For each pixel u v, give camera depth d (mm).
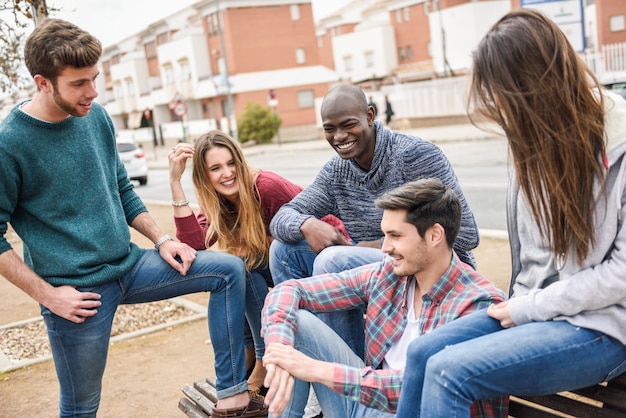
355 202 3188
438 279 2293
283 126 39562
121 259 2910
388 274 2492
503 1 33406
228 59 39656
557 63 1843
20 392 4211
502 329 2092
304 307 2596
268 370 2303
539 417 2277
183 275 2961
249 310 3463
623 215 1900
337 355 2500
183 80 44031
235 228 3434
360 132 2941
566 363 1930
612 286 1878
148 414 3738
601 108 1878
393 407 2273
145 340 5035
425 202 2199
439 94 26859
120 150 18547
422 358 2047
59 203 2729
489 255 6449
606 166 1875
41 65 2492
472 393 1928
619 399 2053
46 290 2689
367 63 43531
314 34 40719
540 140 1867
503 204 9164
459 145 18312
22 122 2627
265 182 3424
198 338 4969
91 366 2850
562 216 1924
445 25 34969
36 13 5113
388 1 41281
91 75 2557
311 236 3090
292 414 2492
